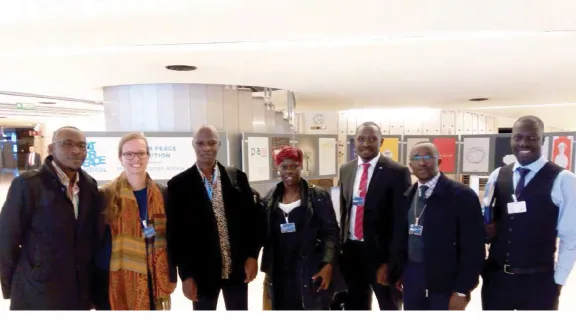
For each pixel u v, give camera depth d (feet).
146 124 16.03
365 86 16.87
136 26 7.43
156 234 6.68
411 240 6.84
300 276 6.84
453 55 10.82
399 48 9.88
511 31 8.18
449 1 6.23
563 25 7.61
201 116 16.22
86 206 6.28
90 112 31.91
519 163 6.59
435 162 6.58
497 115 33.42
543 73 13.70
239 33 8.08
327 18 7.08
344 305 8.45
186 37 8.32
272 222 7.09
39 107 27.73
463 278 6.28
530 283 6.37
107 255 6.46
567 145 14.98
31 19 6.91
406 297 6.94
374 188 8.09
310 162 17.99
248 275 7.32
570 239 6.12
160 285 6.65
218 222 7.10
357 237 8.38
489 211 7.07
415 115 29.27
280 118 23.39
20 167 53.88
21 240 5.94
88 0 6.10
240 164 17.56
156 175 14.21
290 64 11.98
